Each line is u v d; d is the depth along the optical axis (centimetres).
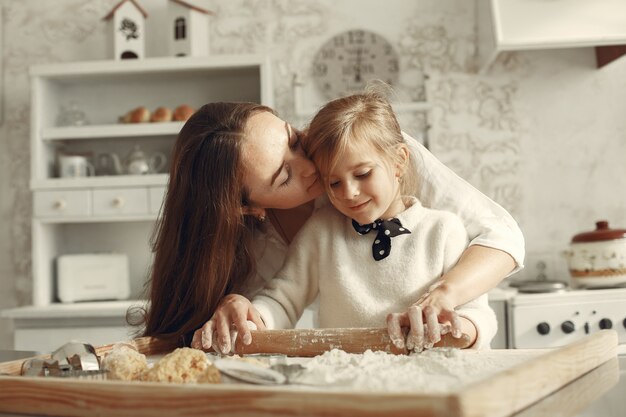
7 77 288
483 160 271
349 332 98
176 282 118
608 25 240
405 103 273
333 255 123
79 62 261
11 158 285
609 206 267
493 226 121
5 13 289
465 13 273
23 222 283
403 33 275
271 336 102
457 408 50
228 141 111
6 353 116
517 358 82
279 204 116
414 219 122
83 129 260
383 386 67
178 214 118
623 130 268
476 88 272
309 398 54
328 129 113
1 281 282
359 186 113
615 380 74
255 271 128
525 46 239
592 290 217
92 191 254
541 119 270
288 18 279
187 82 279
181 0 264
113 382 63
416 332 92
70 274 259
